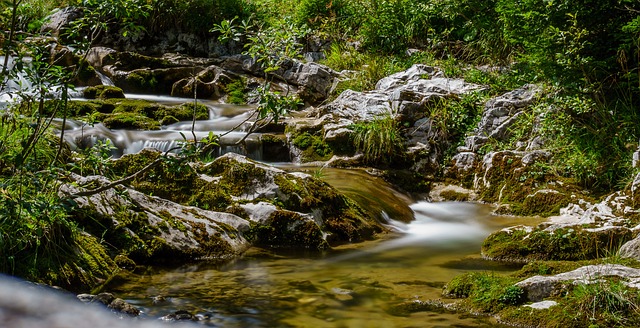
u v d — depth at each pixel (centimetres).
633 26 868
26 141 584
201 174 756
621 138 923
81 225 601
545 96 1070
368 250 701
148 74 1478
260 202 728
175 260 627
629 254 585
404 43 1534
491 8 1385
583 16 978
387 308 496
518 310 468
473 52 1405
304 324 460
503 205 925
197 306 494
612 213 769
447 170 1068
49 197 528
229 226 689
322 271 607
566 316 445
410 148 1095
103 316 437
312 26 1664
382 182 1016
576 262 554
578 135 970
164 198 730
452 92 1190
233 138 1093
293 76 1480
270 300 513
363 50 1562
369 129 1090
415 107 1129
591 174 916
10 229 495
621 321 432
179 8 1694
